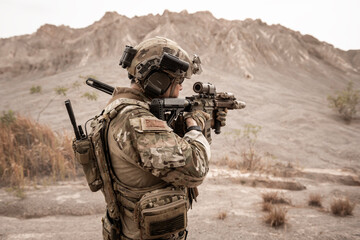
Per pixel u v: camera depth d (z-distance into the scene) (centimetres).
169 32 5353
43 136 740
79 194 538
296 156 1162
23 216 446
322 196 611
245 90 2823
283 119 1825
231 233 384
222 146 1202
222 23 6100
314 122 1733
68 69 5203
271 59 5147
